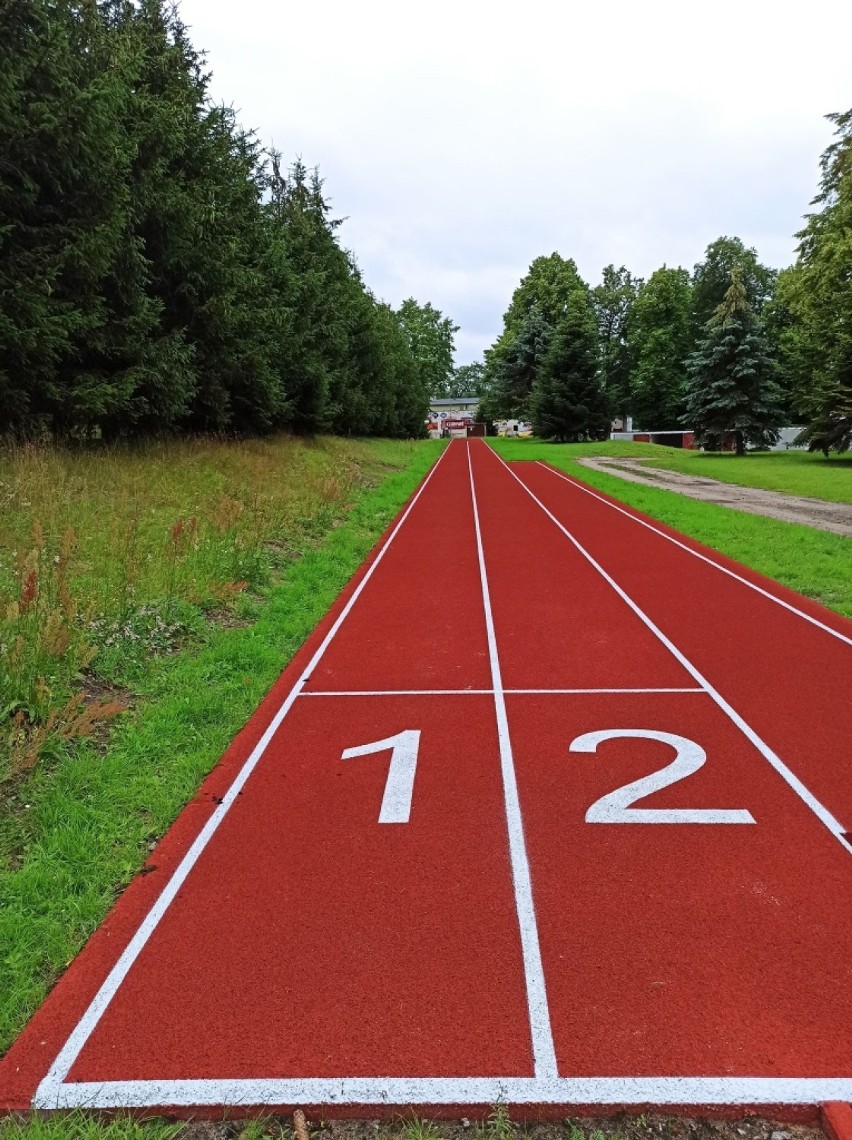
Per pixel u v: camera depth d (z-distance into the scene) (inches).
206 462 684.7
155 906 153.9
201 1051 117.8
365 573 490.0
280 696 271.7
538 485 1060.5
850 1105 106.3
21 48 482.0
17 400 514.0
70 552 299.9
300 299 1133.7
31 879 159.2
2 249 508.4
